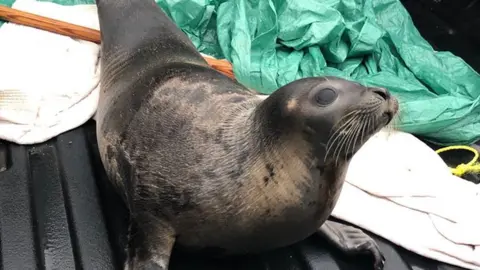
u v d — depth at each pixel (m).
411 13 1.73
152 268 0.90
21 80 1.27
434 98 1.36
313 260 1.05
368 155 1.23
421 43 1.57
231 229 0.88
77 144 1.21
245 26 1.43
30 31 1.38
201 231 0.90
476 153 1.35
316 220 0.88
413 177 1.20
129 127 0.96
